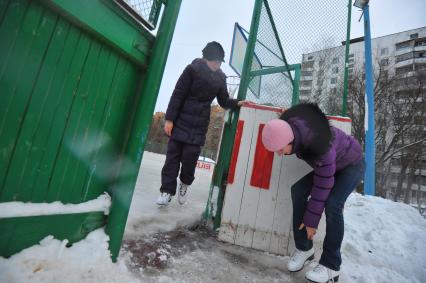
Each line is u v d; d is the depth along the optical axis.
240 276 1.57
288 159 2.14
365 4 7.58
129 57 1.34
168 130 2.29
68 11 1.00
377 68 17.80
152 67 1.42
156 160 9.92
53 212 1.10
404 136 16.02
